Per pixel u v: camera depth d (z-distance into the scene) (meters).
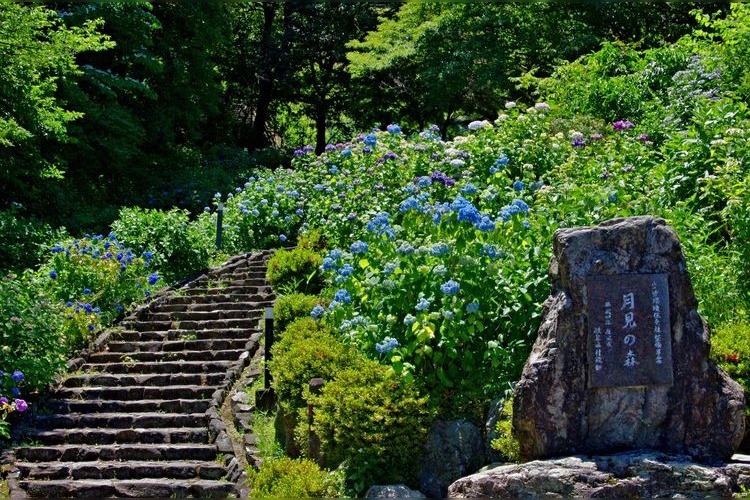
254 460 7.43
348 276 7.59
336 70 27.94
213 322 10.80
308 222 13.73
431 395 6.75
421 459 6.49
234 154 23.88
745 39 11.73
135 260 11.92
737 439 5.86
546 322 5.97
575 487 5.41
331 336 8.00
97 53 19.69
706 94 10.70
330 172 13.76
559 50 18.66
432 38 20.98
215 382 9.38
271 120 30.78
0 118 14.10
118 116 18.55
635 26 19.30
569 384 5.81
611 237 5.93
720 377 5.91
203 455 7.93
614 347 5.80
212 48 23.17
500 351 6.57
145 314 11.22
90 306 10.42
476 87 20.16
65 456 7.97
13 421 8.47
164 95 21.70
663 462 5.48
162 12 21.30
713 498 5.34
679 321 5.90
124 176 20.00
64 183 17.97
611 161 9.82
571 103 13.70
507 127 11.20
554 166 10.38
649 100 13.22
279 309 9.24
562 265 5.95
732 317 7.24
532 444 5.88
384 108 26.38
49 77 15.67
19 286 9.56
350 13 27.62
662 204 8.30
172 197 19.91
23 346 8.87
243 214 14.49
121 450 7.97
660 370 5.80
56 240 14.33
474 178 10.01
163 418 8.56
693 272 7.48
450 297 6.85
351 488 6.36
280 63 27.42
